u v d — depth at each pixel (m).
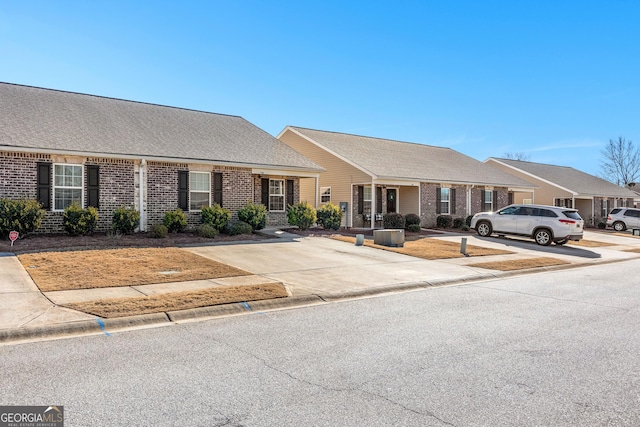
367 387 4.69
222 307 8.04
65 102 19.80
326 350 5.91
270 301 8.65
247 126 25.05
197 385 4.68
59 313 7.20
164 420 3.90
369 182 23.78
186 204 18.84
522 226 21.98
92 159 16.70
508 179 32.34
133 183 17.56
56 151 15.52
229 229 18.89
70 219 15.61
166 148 18.50
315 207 22.73
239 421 3.91
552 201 37.91
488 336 6.65
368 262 14.09
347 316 7.86
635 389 4.73
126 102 22.34
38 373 4.96
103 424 3.82
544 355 5.80
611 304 9.16
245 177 20.48
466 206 29.44
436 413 4.12
